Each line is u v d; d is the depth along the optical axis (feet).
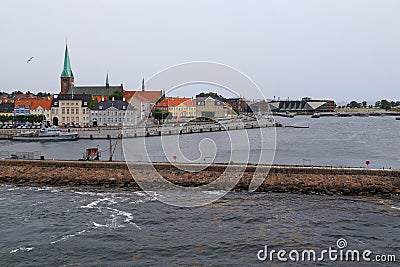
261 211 141.69
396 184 168.55
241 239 115.75
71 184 186.29
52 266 99.19
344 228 125.08
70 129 458.50
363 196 164.25
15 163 199.52
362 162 260.62
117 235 118.52
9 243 112.98
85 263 100.73
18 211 142.41
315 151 318.65
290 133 512.22
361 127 638.12
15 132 437.17
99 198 160.35
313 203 152.66
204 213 139.13
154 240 114.93
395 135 483.10
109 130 445.37
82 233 120.26
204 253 106.52
